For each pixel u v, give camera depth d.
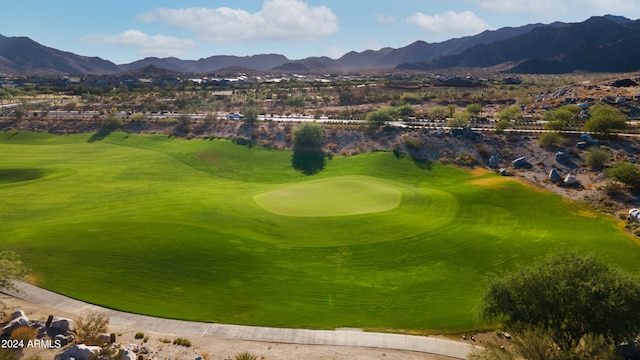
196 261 40.78
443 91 183.12
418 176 77.31
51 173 80.12
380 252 43.44
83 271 38.41
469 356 25.36
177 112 135.88
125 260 40.44
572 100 125.12
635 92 125.56
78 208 58.41
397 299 35.88
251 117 109.81
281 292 36.50
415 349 29.80
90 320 28.66
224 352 28.19
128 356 25.00
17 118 121.25
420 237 46.62
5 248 42.34
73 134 112.06
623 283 26.55
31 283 36.25
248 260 41.41
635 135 81.50
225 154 93.62
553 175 69.50
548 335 24.75
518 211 57.72
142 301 34.47
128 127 114.00
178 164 87.75
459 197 62.41
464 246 45.34
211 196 63.78
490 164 79.12
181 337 29.78
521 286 28.61
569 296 26.66
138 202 61.03
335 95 181.62
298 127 97.06
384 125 98.88
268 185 75.00
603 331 25.75
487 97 163.00
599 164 70.50
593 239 48.25
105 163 88.00
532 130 90.56
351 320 33.00
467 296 36.50
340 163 87.19
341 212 52.38
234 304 34.62
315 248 43.94
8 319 29.80
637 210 54.66
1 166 84.38
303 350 29.14
